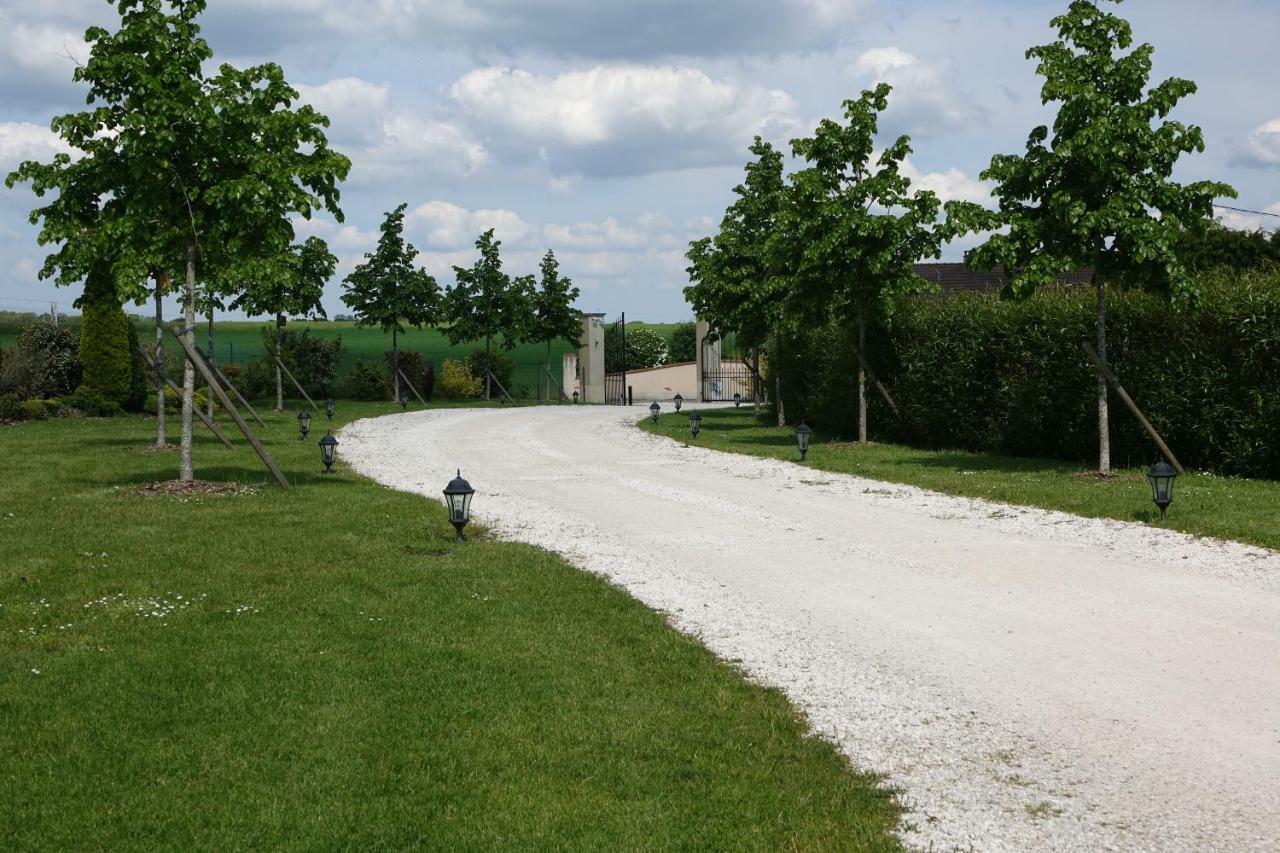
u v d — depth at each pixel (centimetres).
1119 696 605
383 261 3741
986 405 1905
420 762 512
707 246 2791
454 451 2077
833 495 1430
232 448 1923
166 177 1301
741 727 562
